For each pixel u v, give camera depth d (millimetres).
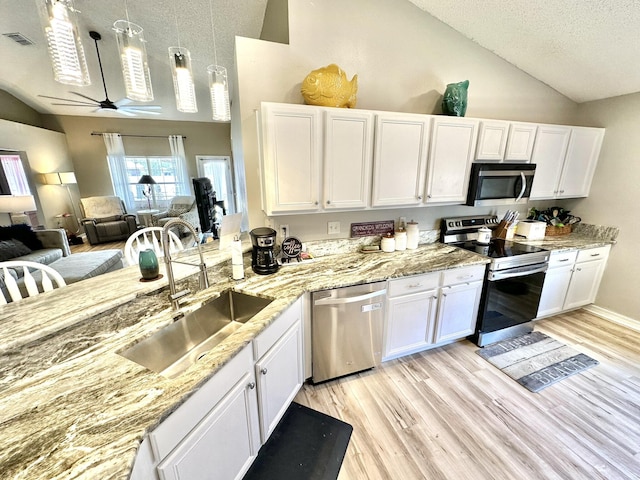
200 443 1063
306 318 1885
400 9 2217
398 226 2684
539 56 2498
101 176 7141
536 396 2002
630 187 2768
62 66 1161
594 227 3070
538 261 2541
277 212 1935
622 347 2539
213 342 1645
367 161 2068
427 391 2053
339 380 2160
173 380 1019
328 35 2070
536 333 2768
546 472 1505
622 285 2895
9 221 5266
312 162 1926
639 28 1923
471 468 1528
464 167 2393
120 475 696
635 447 1638
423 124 2148
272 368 1522
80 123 6723
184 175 7594
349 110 1923
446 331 2422
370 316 2053
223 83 1952
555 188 2871
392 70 2303
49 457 742
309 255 2303
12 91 5535
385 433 1729
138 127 7102
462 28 2398
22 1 3291
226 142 7801
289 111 1786
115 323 1299
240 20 2855
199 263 1761
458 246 2691
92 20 3486
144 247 2271
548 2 1923
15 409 896
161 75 4785
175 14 2838
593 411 1879
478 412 1874
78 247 5844
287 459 1576
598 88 2725
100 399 934
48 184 6066
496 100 2746
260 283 1860
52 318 1133
